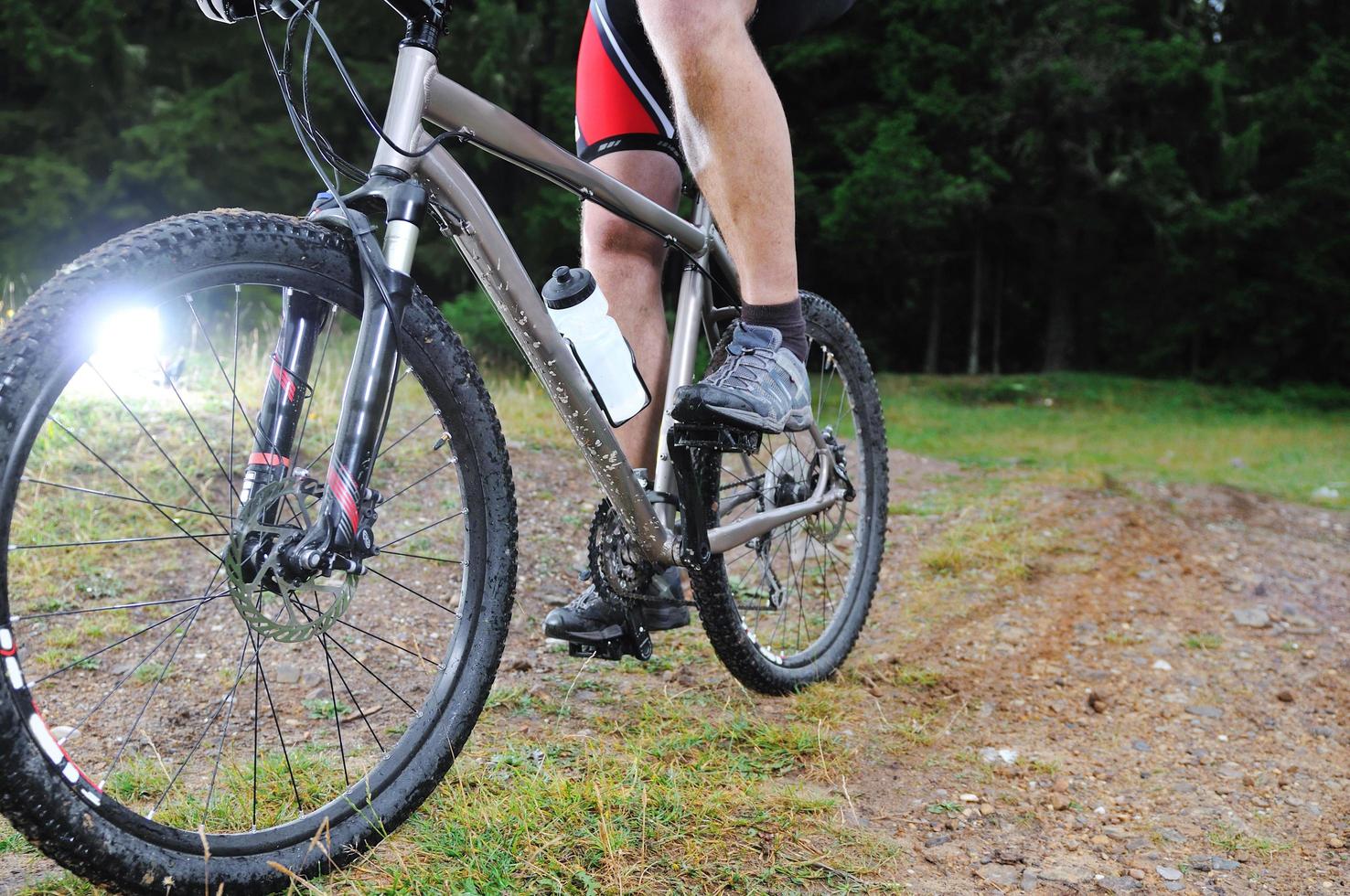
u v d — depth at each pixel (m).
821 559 2.53
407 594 2.50
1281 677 2.53
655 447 1.88
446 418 1.44
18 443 1.02
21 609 2.26
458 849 1.41
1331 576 3.57
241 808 1.47
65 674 2.00
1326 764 2.03
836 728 1.99
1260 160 20.52
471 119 1.41
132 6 13.00
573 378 1.52
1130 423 13.38
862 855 1.53
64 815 1.06
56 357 1.04
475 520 1.48
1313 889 1.54
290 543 1.22
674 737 1.83
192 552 2.67
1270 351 21.03
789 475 2.08
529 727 1.86
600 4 1.77
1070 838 1.66
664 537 1.71
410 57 1.33
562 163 1.54
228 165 12.23
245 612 1.20
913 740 1.97
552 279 1.53
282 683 2.03
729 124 1.46
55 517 2.70
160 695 1.95
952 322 23.39
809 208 17.22
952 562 3.27
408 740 1.43
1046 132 18.34
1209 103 18.25
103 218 11.81
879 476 2.39
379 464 3.36
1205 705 2.33
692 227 1.83
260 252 1.20
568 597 2.69
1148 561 3.53
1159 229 18.64
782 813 1.62
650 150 1.83
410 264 1.31
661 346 1.88
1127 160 18.25
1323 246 19.80
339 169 1.34
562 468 3.93
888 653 2.47
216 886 1.19
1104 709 2.26
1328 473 7.70
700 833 1.53
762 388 1.55
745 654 1.96
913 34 16.89
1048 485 4.77
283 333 1.27
